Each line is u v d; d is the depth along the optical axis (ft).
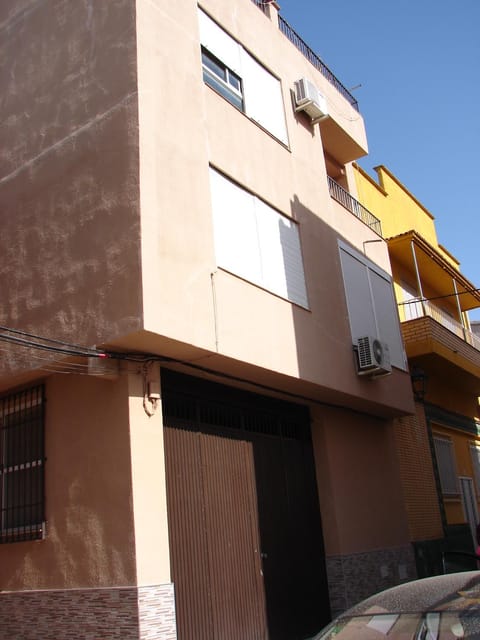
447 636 11.63
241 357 29.37
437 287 66.69
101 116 28.66
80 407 27.17
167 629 24.08
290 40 45.09
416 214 70.64
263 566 32.89
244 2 39.09
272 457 36.19
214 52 34.94
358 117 51.67
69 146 29.50
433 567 46.32
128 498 24.70
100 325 25.82
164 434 29.27
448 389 62.54
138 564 23.90
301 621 34.27
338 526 38.24
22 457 28.94
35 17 33.76
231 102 35.32
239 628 30.09
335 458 40.09
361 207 50.29
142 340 25.55
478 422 69.15
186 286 27.04
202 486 30.55
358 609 13.53
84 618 24.45
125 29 29.19
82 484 26.13
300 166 39.96
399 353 46.44
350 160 52.13
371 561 40.04
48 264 28.60
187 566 28.32
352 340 40.09
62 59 31.48
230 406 34.09
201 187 29.66
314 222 39.68
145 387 26.58
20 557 27.27
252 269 32.73
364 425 44.50
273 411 37.11
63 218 28.63
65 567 25.63
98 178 27.78
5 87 33.96
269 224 35.24
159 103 28.63
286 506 36.01
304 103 41.32
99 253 26.71
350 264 42.91
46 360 27.40
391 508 44.39
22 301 29.19
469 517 59.82
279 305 33.63
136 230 25.75
